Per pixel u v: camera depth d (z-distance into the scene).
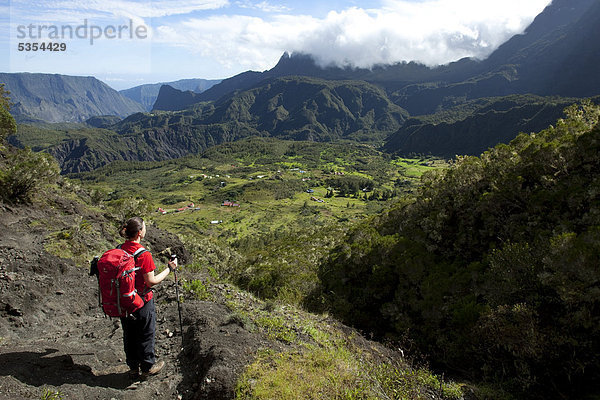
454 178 20.86
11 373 3.95
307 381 4.75
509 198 16.03
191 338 5.70
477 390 7.93
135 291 4.25
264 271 22.23
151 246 21.16
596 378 8.52
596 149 14.10
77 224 15.90
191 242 32.53
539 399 8.37
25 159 18.72
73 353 4.98
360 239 23.64
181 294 7.79
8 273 8.34
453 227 18.34
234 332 5.94
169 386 4.61
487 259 13.73
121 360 5.26
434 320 13.35
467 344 10.78
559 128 18.16
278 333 6.49
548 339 8.86
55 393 3.79
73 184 31.17
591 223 11.57
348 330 8.79
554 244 9.77
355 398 4.63
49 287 8.70
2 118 29.03
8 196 16.28
